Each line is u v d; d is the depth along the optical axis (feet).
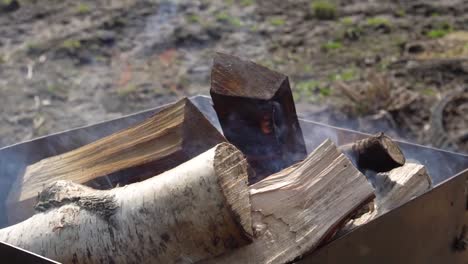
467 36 9.78
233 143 4.22
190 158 3.92
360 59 9.18
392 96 7.72
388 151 4.03
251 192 3.54
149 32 9.92
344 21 10.37
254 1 11.16
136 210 3.46
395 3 11.01
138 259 3.46
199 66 9.00
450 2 11.00
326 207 3.54
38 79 8.72
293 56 9.32
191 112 3.93
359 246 3.61
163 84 8.55
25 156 4.60
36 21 10.34
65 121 7.79
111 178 4.06
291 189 3.56
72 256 3.49
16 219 4.22
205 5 10.91
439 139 7.01
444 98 7.83
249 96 4.07
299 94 8.25
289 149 4.23
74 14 10.53
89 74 8.86
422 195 3.85
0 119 7.83
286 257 3.43
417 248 3.92
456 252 4.23
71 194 3.65
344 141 4.82
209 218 3.36
